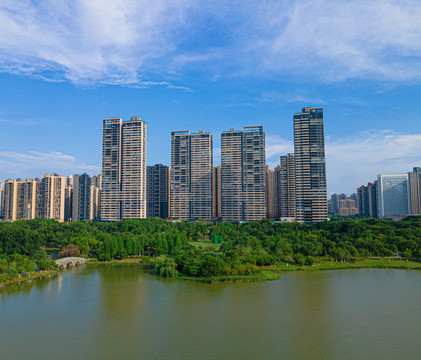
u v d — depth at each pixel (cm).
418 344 12619
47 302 17525
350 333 13600
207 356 11712
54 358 11631
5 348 12394
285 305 16875
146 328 14100
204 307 16612
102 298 18162
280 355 11788
